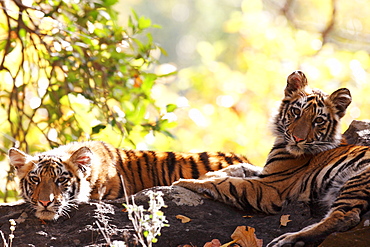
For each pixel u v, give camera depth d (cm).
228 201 827
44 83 1317
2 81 1400
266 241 725
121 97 1284
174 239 722
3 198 1291
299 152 849
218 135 2127
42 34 1216
